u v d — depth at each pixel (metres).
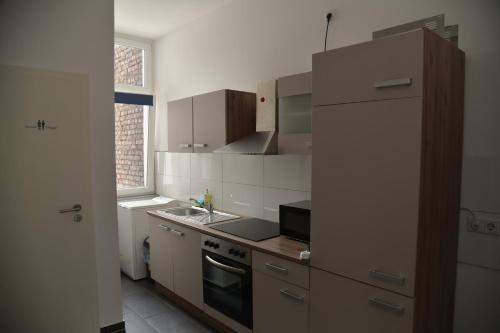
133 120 4.57
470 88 1.81
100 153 2.66
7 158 2.30
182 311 3.07
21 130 2.33
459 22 1.82
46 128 2.42
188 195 4.02
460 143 1.83
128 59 4.43
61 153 2.49
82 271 2.63
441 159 1.64
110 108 2.68
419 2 1.99
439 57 1.56
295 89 2.32
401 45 1.49
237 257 2.38
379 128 1.59
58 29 2.43
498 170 1.74
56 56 2.43
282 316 2.10
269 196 2.96
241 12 3.17
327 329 1.87
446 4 1.87
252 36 3.07
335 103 1.75
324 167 1.82
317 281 1.89
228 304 2.54
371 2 2.21
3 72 2.25
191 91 3.90
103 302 2.73
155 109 4.60
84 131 2.57
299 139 2.29
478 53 1.77
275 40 2.86
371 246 1.65
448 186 1.73
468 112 1.82
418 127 1.46
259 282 2.24
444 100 1.63
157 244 3.34
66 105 2.49
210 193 3.65
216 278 2.64
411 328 1.53
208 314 2.77
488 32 1.73
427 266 1.60
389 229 1.58
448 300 1.84
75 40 2.50
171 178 4.32
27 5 2.31
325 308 1.87
